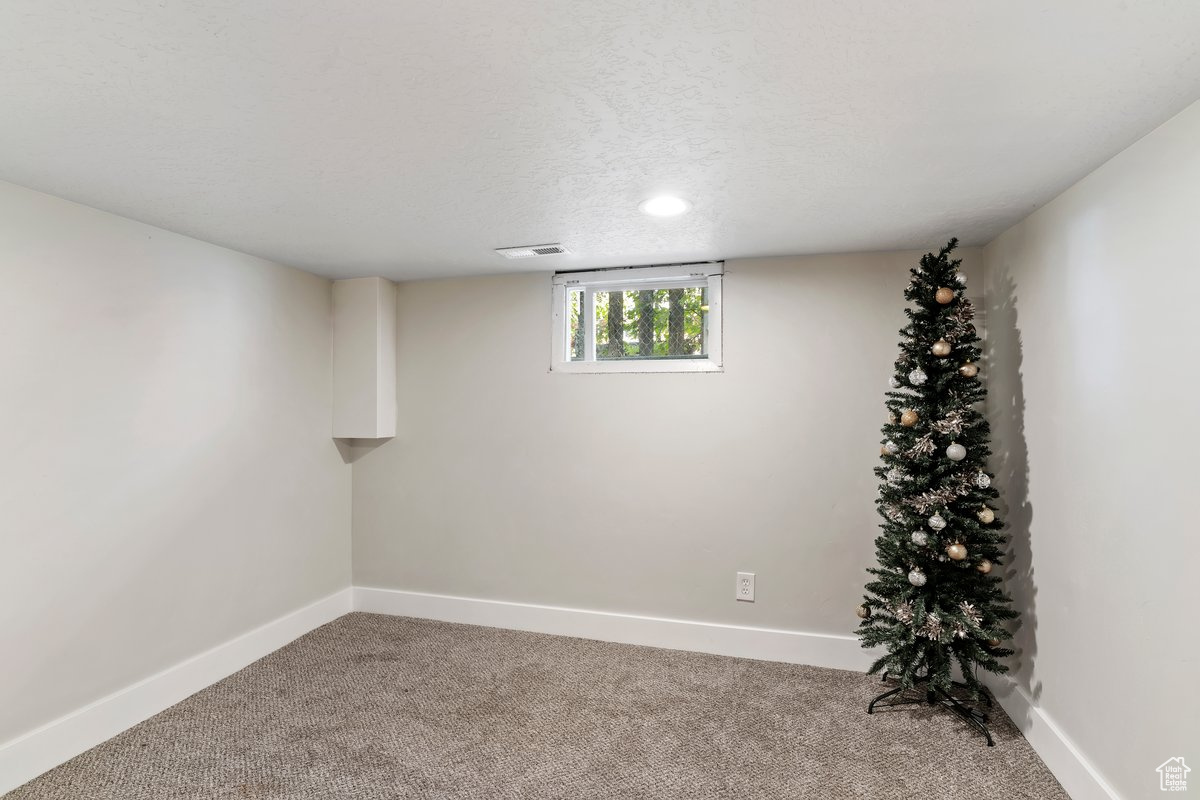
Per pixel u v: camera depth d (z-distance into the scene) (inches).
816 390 117.8
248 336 117.2
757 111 60.1
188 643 103.7
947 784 78.3
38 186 80.4
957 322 91.7
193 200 86.1
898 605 93.6
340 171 75.8
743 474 121.3
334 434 140.4
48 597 83.1
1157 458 61.9
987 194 82.7
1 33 46.5
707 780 79.0
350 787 77.5
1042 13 44.2
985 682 104.8
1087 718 74.2
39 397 82.2
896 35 47.2
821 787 77.5
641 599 126.8
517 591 135.0
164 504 100.0
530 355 134.6
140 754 85.3
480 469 137.8
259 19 45.2
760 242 109.0
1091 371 74.2
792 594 118.3
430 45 48.7
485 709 97.7
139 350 96.0
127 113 60.4
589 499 130.4
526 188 82.0
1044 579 85.7
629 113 60.6
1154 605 62.4
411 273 135.0
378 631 132.3
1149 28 45.8
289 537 127.3
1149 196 63.5
